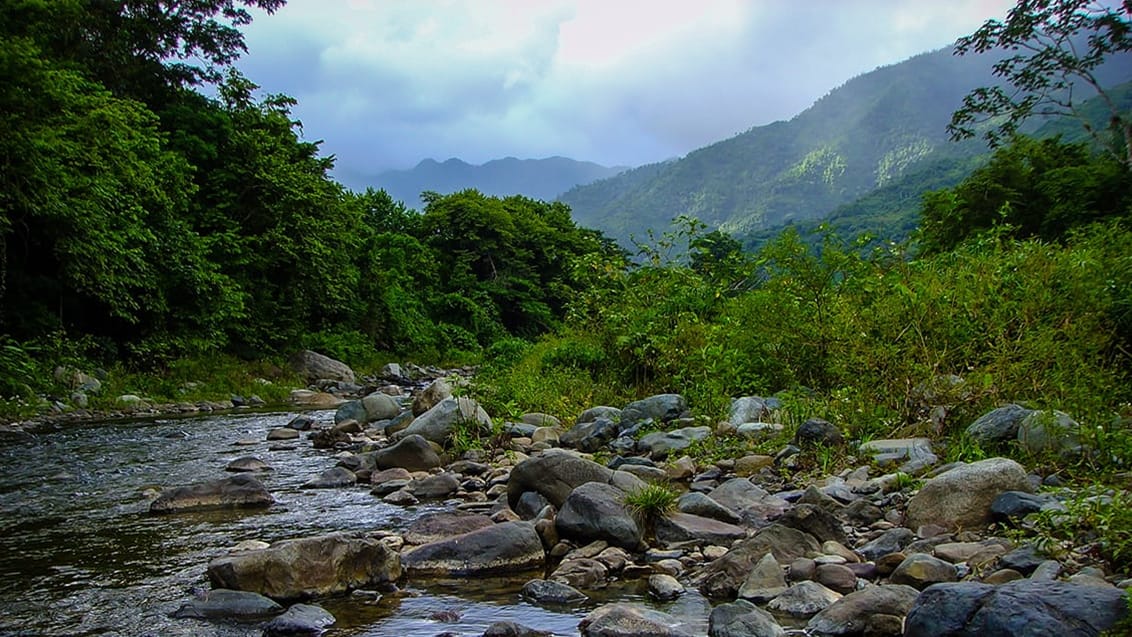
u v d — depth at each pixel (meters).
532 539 5.54
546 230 57.44
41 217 17.80
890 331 8.91
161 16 29.55
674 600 4.64
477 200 55.41
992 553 4.74
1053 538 4.73
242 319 26.08
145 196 21.25
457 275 50.03
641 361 13.42
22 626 4.39
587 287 16.88
